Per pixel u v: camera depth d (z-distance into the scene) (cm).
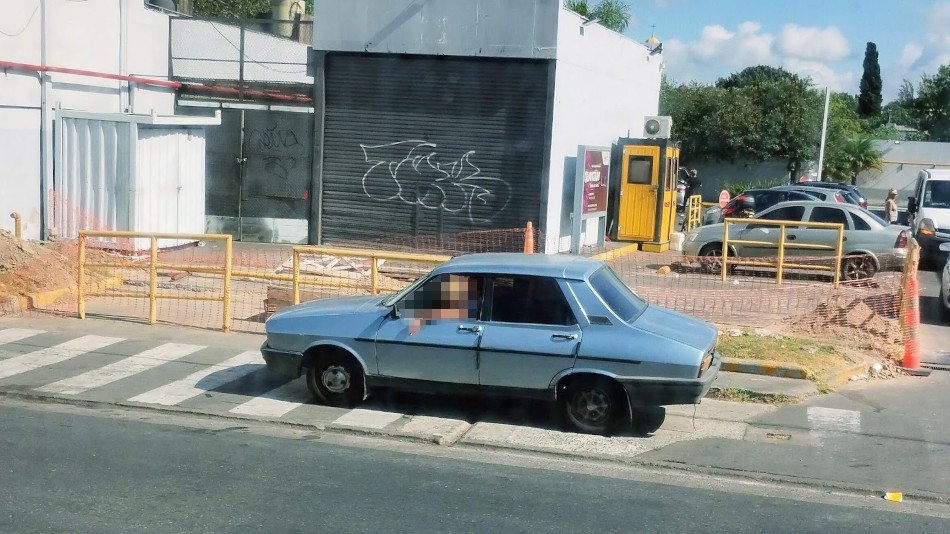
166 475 684
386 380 868
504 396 845
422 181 1914
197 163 1823
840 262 1709
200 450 751
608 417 823
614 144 2295
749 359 1047
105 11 1867
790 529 616
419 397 944
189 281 1522
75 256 1522
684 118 4716
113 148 1653
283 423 843
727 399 957
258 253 1803
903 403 962
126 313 1288
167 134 1728
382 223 1948
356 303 918
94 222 1675
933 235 2052
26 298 1289
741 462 768
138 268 1295
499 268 851
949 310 1465
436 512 623
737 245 1842
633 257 2073
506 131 1856
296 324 891
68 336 1153
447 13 1838
